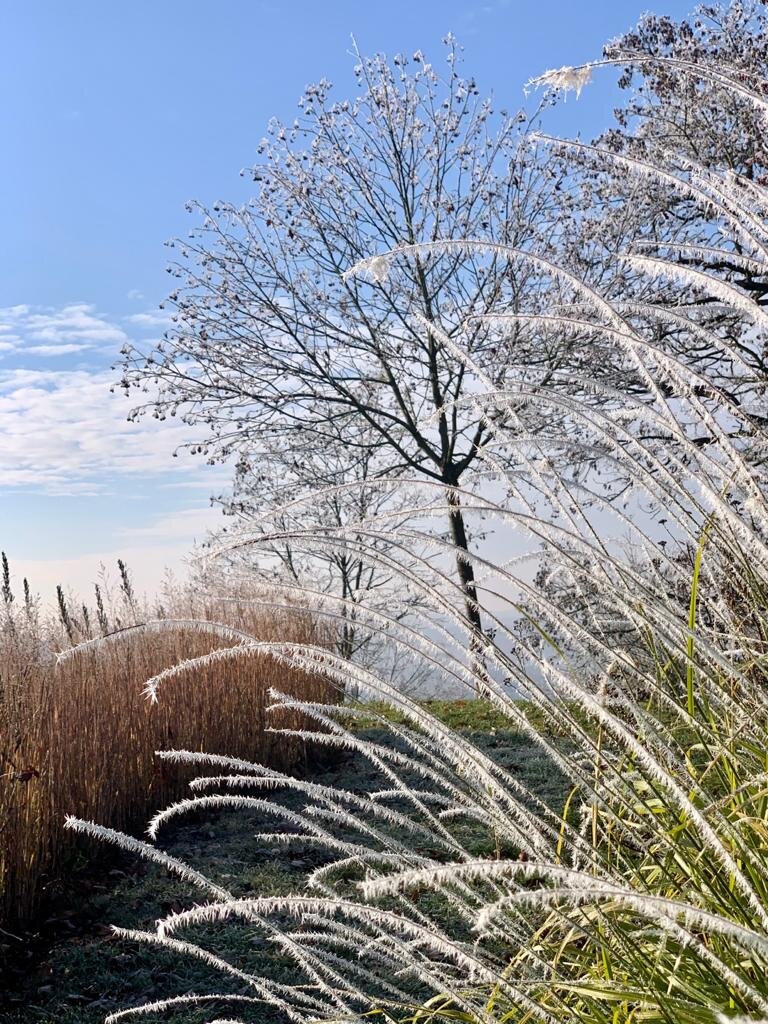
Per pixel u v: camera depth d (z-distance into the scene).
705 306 1.99
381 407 13.12
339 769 7.43
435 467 12.18
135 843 1.86
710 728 1.99
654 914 1.19
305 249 12.18
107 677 6.50
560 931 2.14
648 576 2.35
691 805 1.41
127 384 12.52
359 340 12.27
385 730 8.09
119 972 3.96
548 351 10.38
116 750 5.92
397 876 1.23
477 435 11.46
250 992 3.61
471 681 1.86
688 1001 1.65
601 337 9.34
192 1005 3.57
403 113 12.27
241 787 6.88
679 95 9.38
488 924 1.79
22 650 6.50
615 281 9.93
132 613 7.98
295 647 1.91
